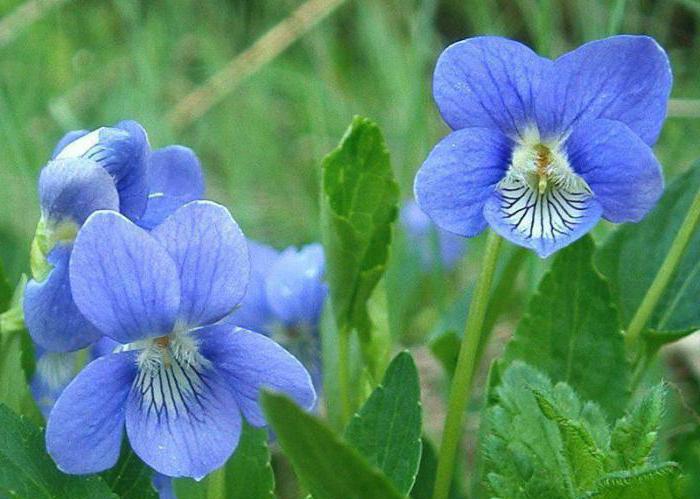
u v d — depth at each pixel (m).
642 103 0.18
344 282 0.21
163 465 0.17
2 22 0.39
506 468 0.18
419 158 0.34
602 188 0.18
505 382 0.18
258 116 0.38
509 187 0.18
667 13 0.36
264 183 0.37
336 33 0.43
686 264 0.22
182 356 0.17
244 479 0.19
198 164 0.20
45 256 0.18
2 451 0.18
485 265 0.19
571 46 0.38
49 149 0.36
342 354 0.21
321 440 0.15
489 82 0.19
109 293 0.17
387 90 0.40
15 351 0.20
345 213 0.21
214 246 0.17
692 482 0.18
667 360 0.26
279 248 0.34
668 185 0.22
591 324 0.20
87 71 0.42
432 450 0.21
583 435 0.17
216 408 0.17
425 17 0.32
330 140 0.38
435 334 0.25
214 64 0.41
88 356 0.20
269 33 0.38
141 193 0.19
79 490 0.18
